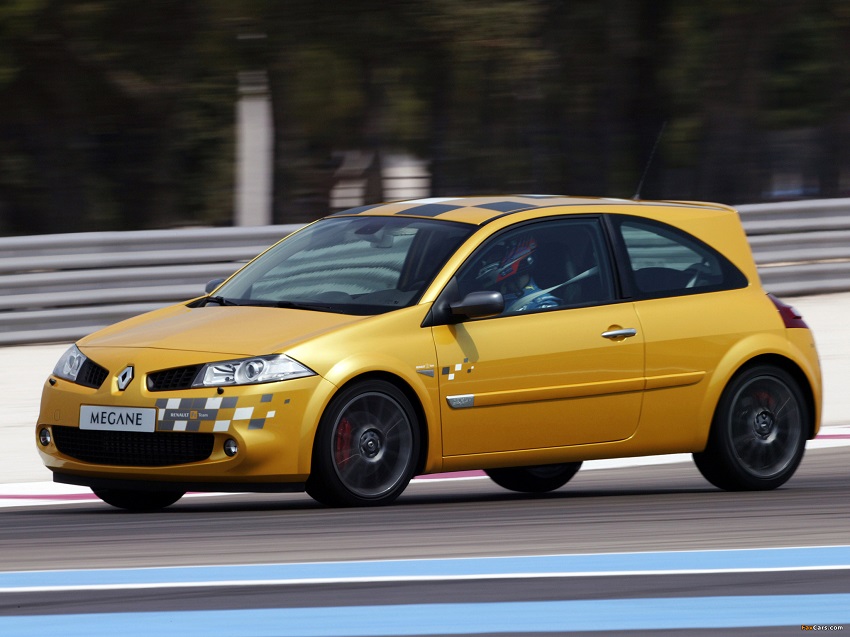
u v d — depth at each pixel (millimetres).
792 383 28719
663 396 27297
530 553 20281
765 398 28438
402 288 25734
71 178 65938
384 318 24875
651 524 23250
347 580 18266
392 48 63531
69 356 25875
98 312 46438
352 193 64250
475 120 64875
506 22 63906
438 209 27844
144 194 66938
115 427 24266
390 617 16172
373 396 24422
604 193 67875
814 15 77188
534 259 26703
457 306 25203
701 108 71812
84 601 17047
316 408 23750
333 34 62969
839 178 63375
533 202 27891
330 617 16156
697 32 72125
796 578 18656
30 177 66188
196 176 67875
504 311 26016
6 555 20500
